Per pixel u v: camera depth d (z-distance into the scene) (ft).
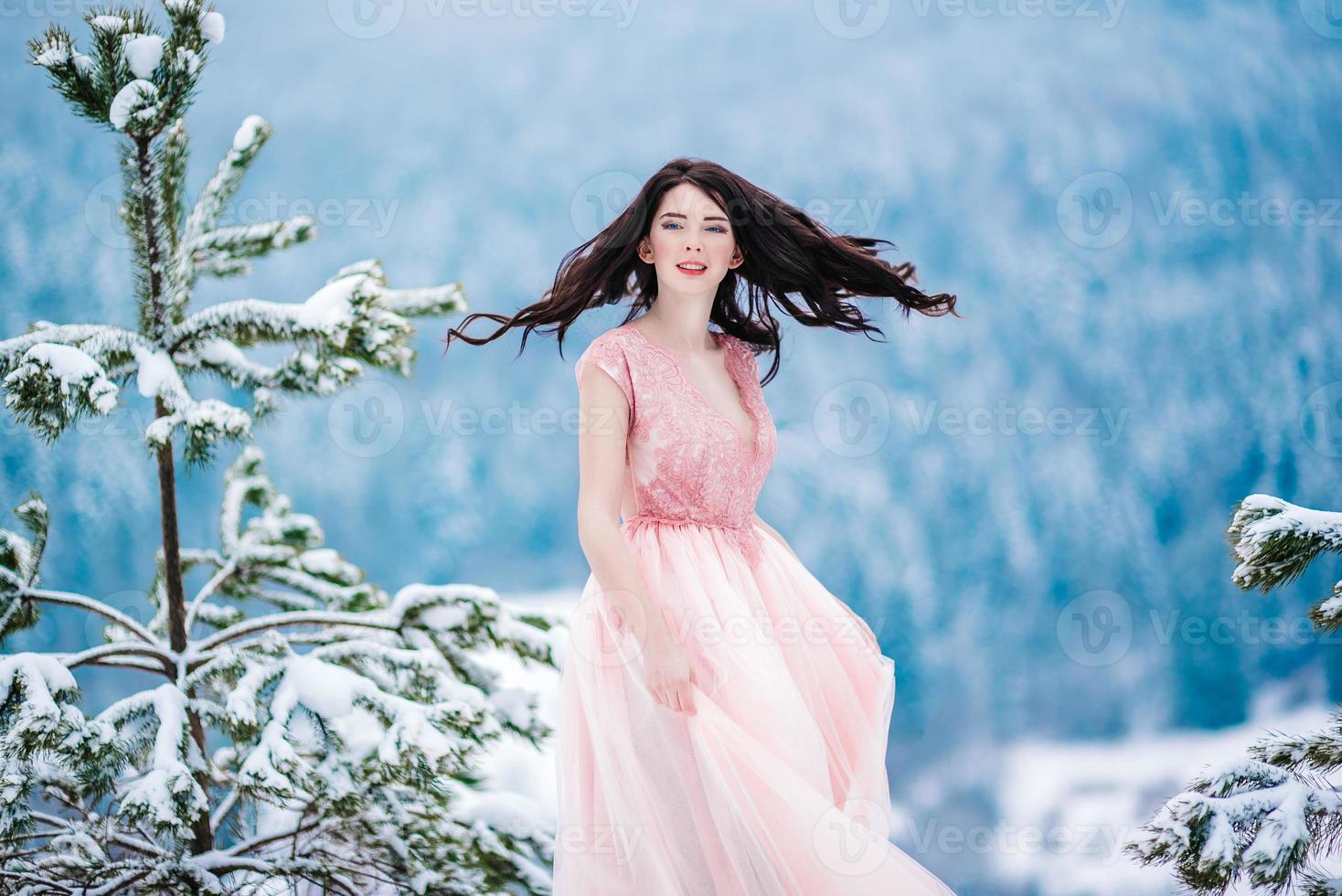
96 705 52.31
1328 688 63.36
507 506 83.41
